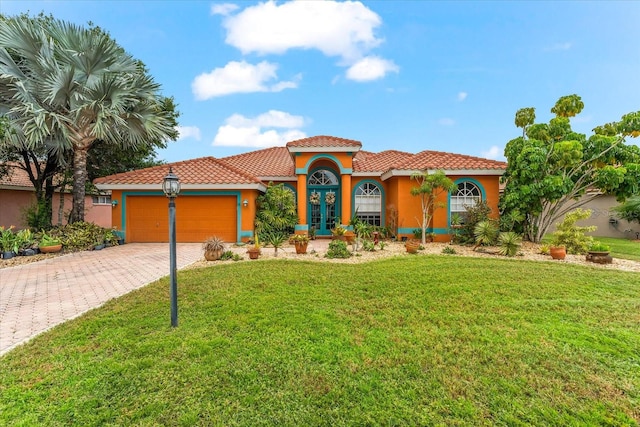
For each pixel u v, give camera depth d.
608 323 5.35
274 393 3.42
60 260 11.10
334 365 3.96
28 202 20.38
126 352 4.26
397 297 6.61
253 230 15.75
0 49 12.59
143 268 9.73
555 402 3.31
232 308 5.89
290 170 18.62
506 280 7.90
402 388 3.52
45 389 3.48
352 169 16.47
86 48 13.82
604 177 12.53
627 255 12.50
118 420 3.03
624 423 3.04
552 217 14.35
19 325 5.32
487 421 3.03
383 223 17.98
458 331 4.97
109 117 13.88
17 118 13.27
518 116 14.58
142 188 15.21
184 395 3.37
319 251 12.71
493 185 15.28
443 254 11.76
